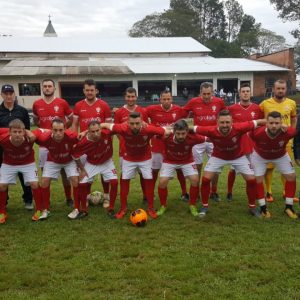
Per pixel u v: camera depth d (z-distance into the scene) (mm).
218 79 34781
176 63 37219
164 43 43406
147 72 32281
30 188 6395
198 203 6738
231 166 6320
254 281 3812
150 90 34000
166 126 6504
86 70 30656
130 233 5242
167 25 69188
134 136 5754
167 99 6570
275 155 5824
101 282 3838
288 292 3580
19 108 6152
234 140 5699
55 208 6566
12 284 3848
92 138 5676
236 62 38500
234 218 5832
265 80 35438
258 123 5676
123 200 6047
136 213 5547
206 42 66188
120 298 3527
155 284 3785
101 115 6555
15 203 6969
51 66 31469
